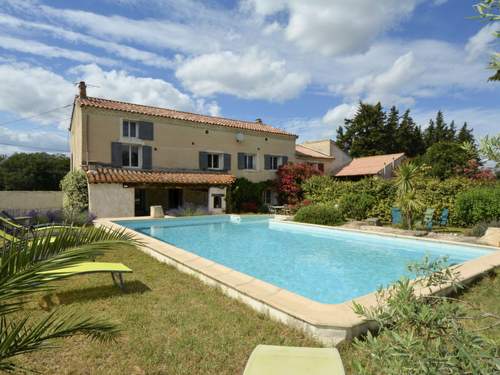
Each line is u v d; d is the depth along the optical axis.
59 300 4.77
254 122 28.06
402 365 1.58
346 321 3.64
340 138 51.16
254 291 4.73
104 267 5.04
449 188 13.99
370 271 8.12
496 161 1.63
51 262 2.04
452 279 2.40
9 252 2.05
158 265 6.90
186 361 3.24
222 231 14.73
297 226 14.91
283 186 23.28
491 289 5.25
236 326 3.96
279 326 3.98
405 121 49.78
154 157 19.14
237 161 22.81
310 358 2.50
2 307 1.99
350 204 16.30
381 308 1.98
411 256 9.70
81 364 3.16
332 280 7.41
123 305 4.59
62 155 49.56
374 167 27.02
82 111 16.75
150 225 14.98
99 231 2.47
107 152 17.48
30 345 2.15
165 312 4.36
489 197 11.91
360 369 1.96
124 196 16.33
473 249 9.14
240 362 3.23
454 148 26.58
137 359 3.26
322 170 28.73
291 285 7.05
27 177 44.25
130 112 18.11
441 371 1.50
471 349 1.53
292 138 25.92
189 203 20.30
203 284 5.60
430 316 1.70
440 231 12.58
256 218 18.08
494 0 1.31
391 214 15.20
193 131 20.75
